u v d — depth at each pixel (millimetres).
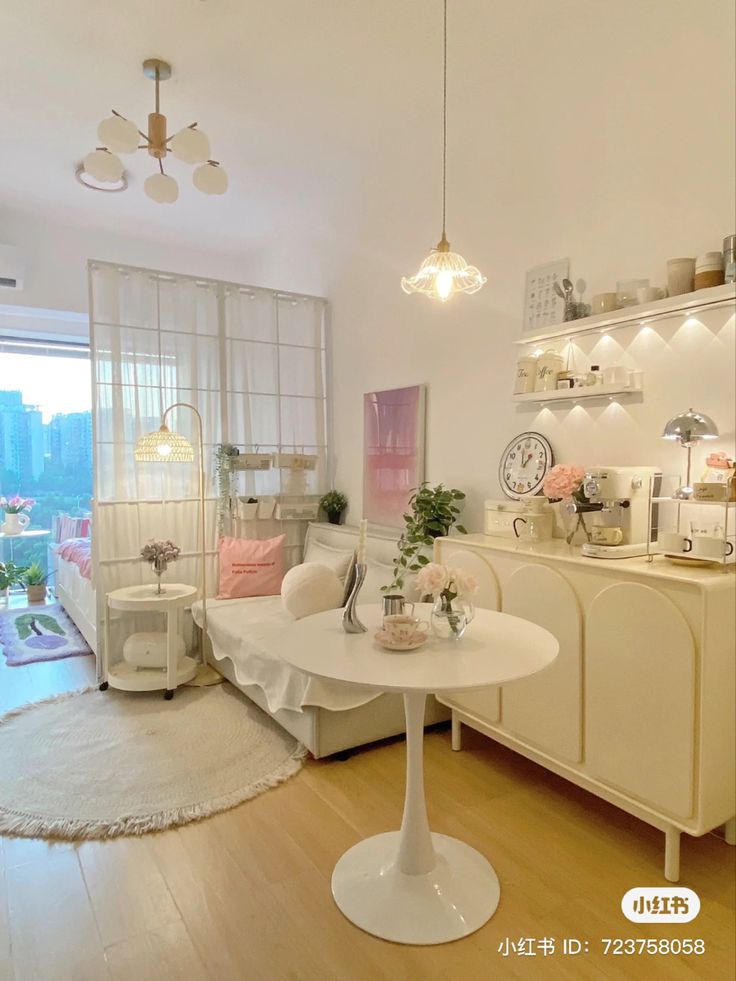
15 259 4352
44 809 2227
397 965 1568
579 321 2430
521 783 2451
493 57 2646
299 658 1640
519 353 2859
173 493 3779
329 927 1688
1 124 3256
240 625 3264
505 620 1989
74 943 1629
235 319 4035
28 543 5844
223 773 2482
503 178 2910
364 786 2416
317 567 3248
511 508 2684
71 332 5312
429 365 3439
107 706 3166
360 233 3939
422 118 3123
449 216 3227
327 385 4406
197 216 4441
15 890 1828
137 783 2406
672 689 1819
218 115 3109
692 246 2178
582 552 2254
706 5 2094
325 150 3451
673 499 2045
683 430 2057
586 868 1937
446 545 2705
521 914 1739
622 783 1979
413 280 2328
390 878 1818
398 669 1552
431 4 2336
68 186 4023
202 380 3922
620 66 2373
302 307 4297
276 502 4164
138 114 3129
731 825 2035
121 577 3607
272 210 4312
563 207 2635
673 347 2248
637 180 2344
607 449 2498
